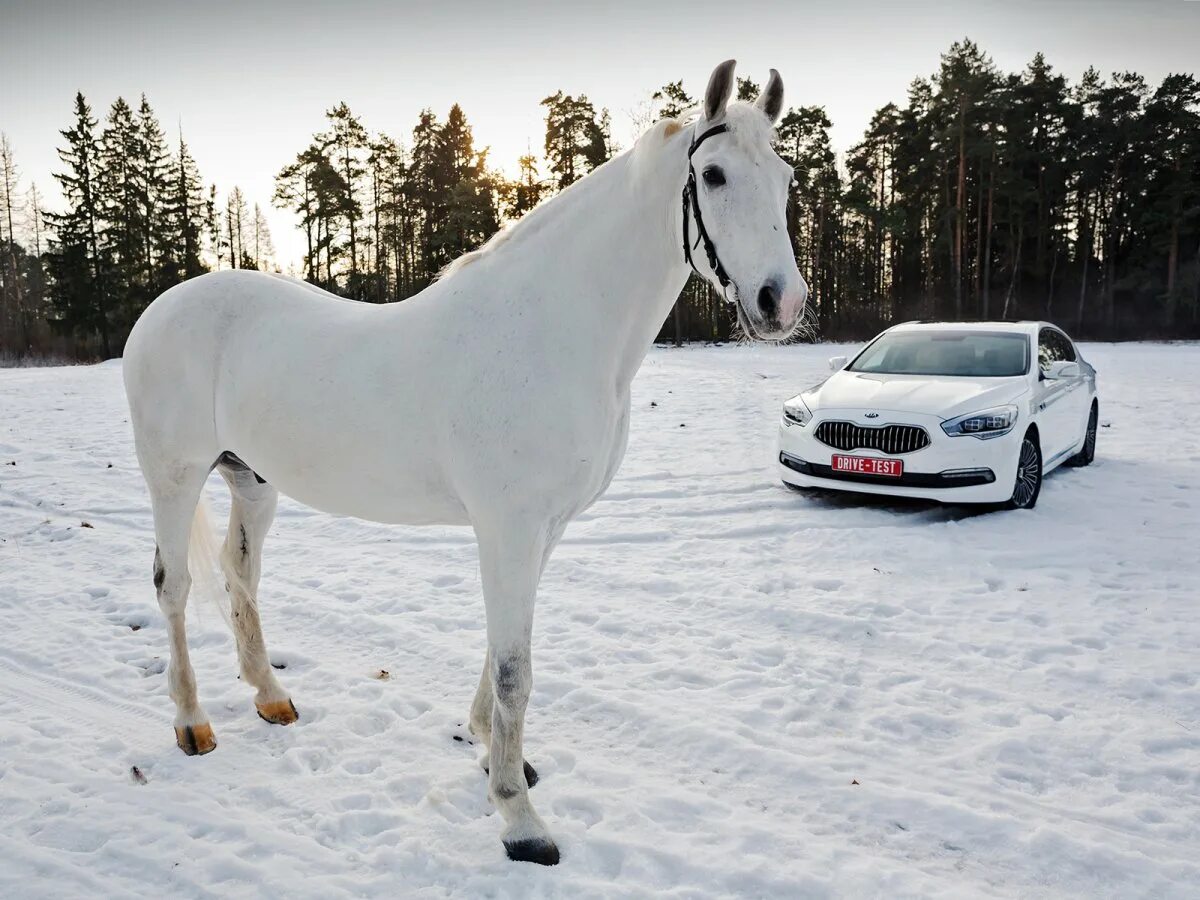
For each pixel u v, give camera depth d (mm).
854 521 6242
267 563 5395
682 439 9953
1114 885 2270
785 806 2635
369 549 5734
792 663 3756
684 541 5816
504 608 2371
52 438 10320
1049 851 2400
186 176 44281
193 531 3125
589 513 6617
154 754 2977
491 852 2412
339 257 40438
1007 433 6078
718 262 2129
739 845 2406
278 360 2662
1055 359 7695
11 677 3615
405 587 4883
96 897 2195
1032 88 37875
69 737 3088
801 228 40938
